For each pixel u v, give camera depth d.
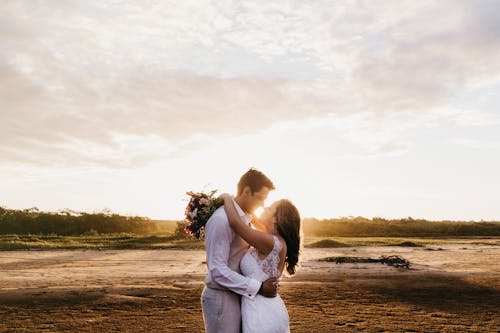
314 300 10.29
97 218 44.12
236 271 4.17
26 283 13.23
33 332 7.41
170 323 8.04
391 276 14.68
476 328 7.69
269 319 4.02
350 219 52.81
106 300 10.25
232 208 4.06
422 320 8.27
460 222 53.41
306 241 35.22
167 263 19.48
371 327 7.70
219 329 4.02
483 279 13.98
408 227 50.38
